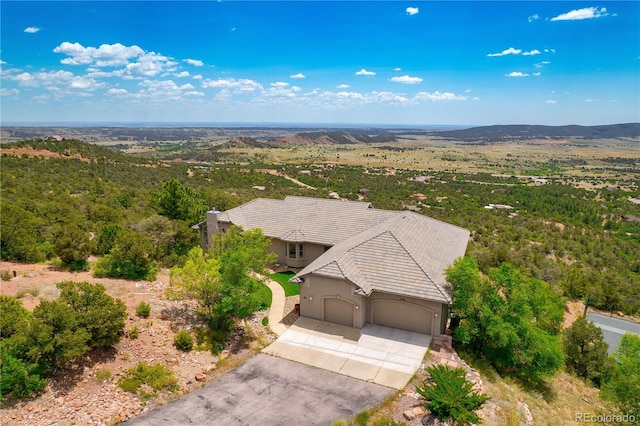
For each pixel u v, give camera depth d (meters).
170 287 20.88
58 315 13.20
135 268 22.42
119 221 37.12
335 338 18.78
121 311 15.07
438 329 18.98
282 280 25.91
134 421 12.52
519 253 44.75
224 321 18.42
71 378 13.30
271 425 12.70
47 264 23.66
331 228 28.09
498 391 15.79
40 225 29.78
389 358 17.17
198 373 15.12
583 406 17.91
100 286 15.12
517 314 18.25
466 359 17.80
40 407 12.00
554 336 19.78
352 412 13.52
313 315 20.70
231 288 17.56
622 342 17.44
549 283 36.38
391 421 12.88
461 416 12.54
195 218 34.44
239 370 15.91
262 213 30.25
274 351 17.53
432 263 21.23
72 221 33.94
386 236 21.94
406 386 15.20
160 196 34.22
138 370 14.30
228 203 45.34
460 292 18.75
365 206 29.88
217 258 18.95
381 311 20.03
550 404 17.08
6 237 23.75
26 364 12.49
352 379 15.58
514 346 17.97
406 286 19.06
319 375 15.77
